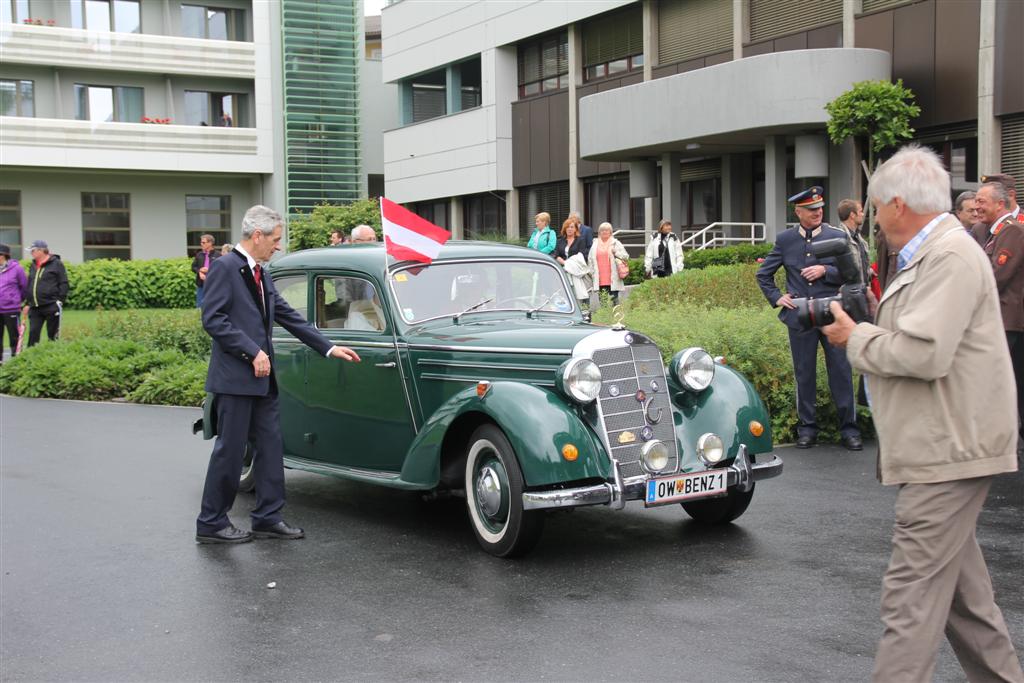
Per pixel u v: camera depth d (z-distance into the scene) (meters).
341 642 4.39
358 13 38.00
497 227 33.06
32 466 8.50
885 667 3.26
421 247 6.70
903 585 3.28
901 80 18.66
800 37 22.23
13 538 6.22
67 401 13.03
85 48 34.81
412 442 6.37
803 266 8.27
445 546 5.94
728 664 4.03
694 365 5.96
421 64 34.94
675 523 6.33
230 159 37.19
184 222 38.41
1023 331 7.66
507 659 4.15
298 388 7.21
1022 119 18.00
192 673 4.09
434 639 4.40
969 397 3.22
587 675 3.96
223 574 5.44
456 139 33.38
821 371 9.11
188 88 37.34
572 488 5.49
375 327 6.64
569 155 29.23
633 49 27.27
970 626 3.39
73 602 4.99
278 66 37.81
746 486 5.79
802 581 5.07
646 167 25.88
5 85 34.88
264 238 6.13
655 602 4.81
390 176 36.97
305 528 6.43
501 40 31.08
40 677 4.07
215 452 6.05
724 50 24.20
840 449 8.45
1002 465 3.23
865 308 3.58
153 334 15.67
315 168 37.59
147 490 7.55
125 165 35.66
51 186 36.16
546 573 5.34
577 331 5.84
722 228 25.22
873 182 3.44
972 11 18.62
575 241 16.67
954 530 3.24
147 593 5.12
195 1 37.31
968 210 8.37
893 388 3.32
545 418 5.38
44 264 16.27
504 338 5.98
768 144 21.72
